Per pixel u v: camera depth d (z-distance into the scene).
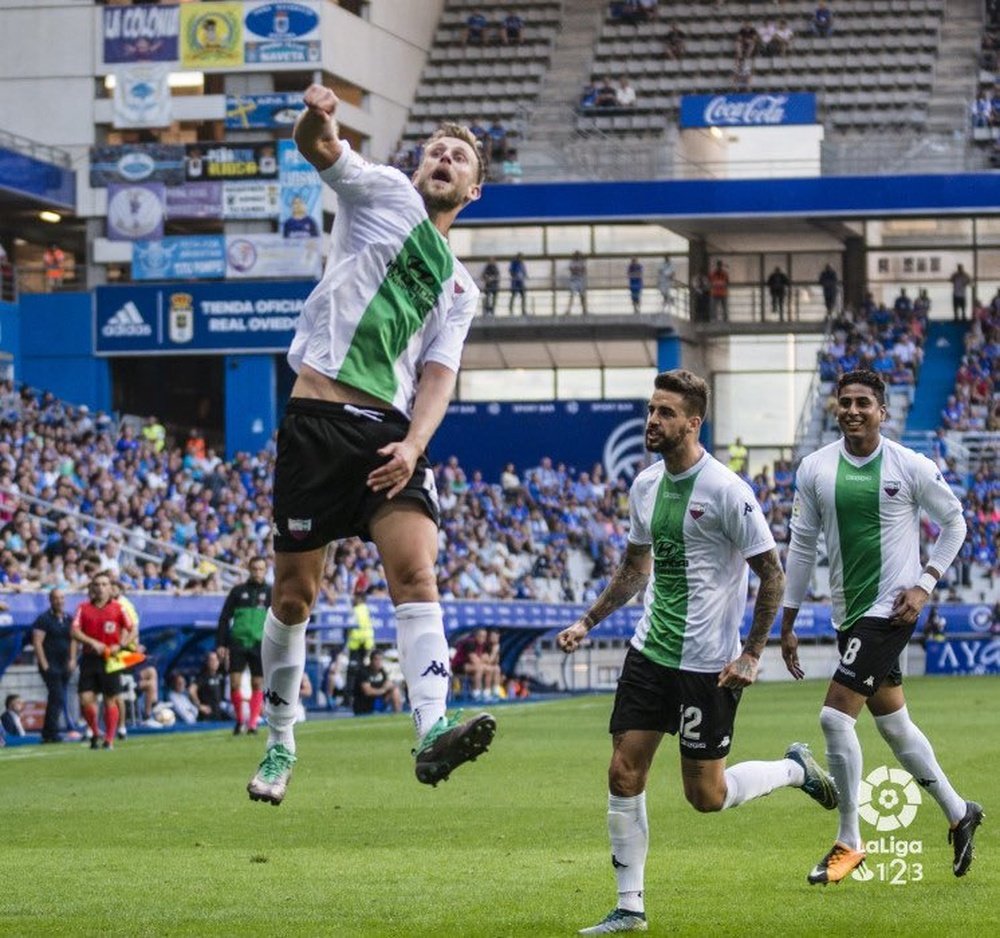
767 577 11.92
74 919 12.16
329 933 11.50
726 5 80.56
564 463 71.69
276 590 9.38
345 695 47.06
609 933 11.48
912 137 73.50
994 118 73.94
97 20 70.69
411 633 8.90
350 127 73.44
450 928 11.71
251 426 69.75
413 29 78.25
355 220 9.13
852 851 13.65
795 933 11.43
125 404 71.94
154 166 69.94
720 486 11.91
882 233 78.31
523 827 18.12
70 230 73.44
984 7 80.44
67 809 20.22
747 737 30.20
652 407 11.99
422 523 9.03
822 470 14.20
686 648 12.02
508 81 78.94
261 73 71.12
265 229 69.81
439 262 9.16
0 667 37.00
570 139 77.44
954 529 13.95
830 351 74.00
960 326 75.75
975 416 71.19
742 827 17.72
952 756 25.25
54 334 70.12
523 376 78.19
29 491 47.28
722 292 77.19
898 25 79.88
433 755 8.50
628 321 74.19
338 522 9.12
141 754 29.34
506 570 59.88
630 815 11.77
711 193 73.06
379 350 9.09
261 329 69.31
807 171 73.19
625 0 80.38
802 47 79.38
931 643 62.25
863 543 14.00
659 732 12.08
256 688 34.97
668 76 79.00
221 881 14.16
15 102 71.00
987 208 72.06
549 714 40.97
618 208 73.56
